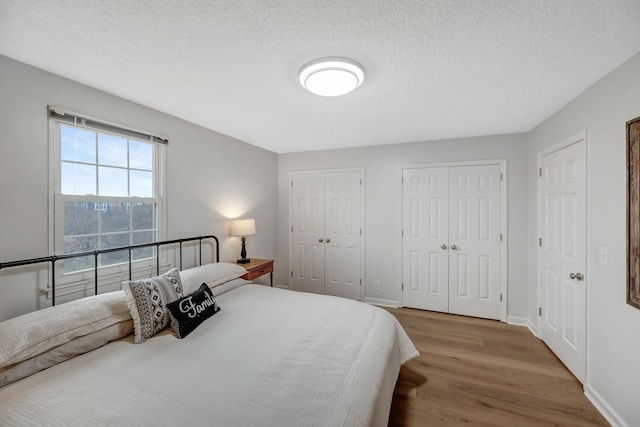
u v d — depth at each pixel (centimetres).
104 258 205
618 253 163
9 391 116
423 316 332
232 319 191
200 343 159
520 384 204
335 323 186
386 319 197
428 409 179
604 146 176
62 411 105
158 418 103
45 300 171
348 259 391
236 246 336
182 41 139
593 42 139
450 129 297
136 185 227
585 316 196
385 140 347
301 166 415
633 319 151
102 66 165
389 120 266
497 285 320
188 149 270
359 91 199
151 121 233
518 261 311
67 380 124
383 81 183
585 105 196
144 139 227
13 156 157
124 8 115
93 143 198
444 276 343
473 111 240
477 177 327
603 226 177
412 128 293
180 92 202
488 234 323
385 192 369
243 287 263
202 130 286
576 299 210
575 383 204
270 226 411
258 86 192
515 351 251
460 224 335
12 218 157
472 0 110
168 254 250
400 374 217
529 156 302
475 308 330
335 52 149
